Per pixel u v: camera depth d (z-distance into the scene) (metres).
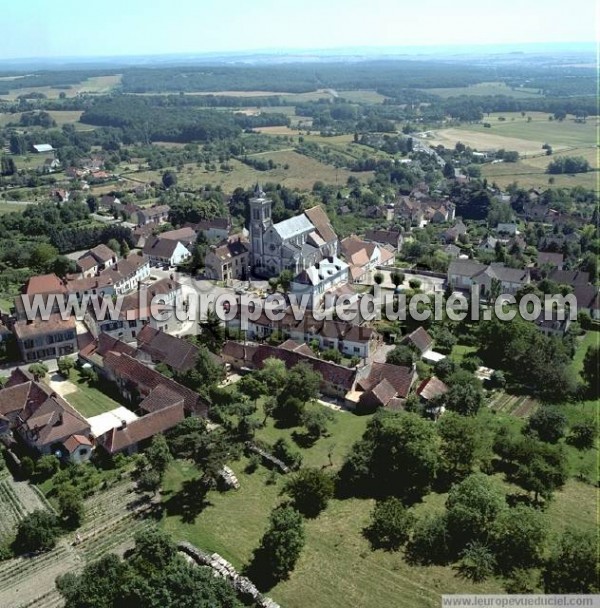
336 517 102.12
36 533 96.69
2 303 196.25
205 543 97.00
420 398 135.62
